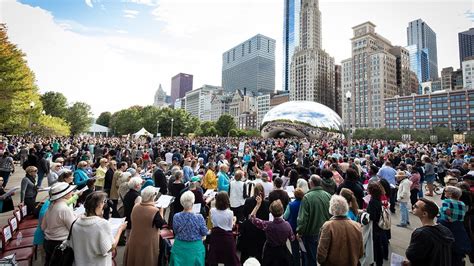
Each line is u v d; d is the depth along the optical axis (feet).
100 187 28.35
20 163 63.57
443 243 10.19
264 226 14.12
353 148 83.71
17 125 90.27
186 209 13.35
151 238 12.95
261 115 606.55
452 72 591.78
